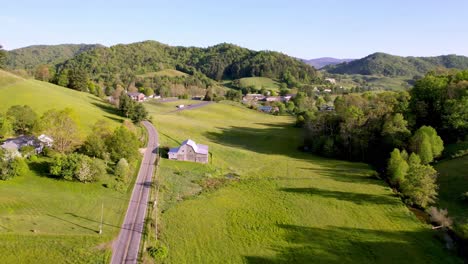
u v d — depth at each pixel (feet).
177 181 281.95
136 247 171.32
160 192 252.21
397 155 290.15
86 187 236.43
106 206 213.87
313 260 179.52
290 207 246.47
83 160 242.37
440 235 207.10
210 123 559.79
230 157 372.58
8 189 207.41
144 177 276.41
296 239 200.54
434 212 225.97
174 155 333.21
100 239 171.22
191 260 171.94
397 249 191.93
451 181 269.85
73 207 203.92
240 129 537.65
